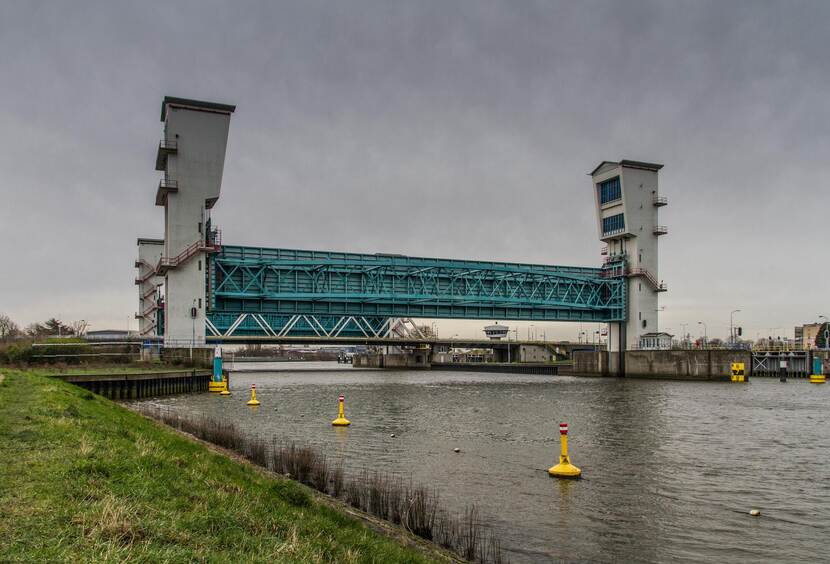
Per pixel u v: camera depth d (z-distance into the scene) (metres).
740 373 116.00
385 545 16.53
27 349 82.81
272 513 15.95
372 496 22.75
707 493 27.58
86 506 12.28
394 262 114.12
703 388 99.88
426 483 28.67
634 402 72.94
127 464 16.23
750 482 29.81
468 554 18.48
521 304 124.62
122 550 10.20
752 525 23.05
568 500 26.02
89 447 17.19
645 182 130.25
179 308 90.56
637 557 19.64
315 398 77.50
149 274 146.38
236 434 35.41
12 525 10.66
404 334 196.38
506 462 33.97
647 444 40.72
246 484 19.33
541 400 76.00
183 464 19.38
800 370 138.38
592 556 19.61
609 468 32.72
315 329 128.12
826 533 22.25
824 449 39.19
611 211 133.25
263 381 126.06
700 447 39.66
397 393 88.50
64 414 24.03
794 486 29.12
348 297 108.50
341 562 13.55
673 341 161.88
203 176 91.50
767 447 39.84
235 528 13.37
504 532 21.66
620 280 131.88
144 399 68.12
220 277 102.31
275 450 32.56
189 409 60.47
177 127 90.56
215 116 92.06
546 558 19.27
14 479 13.47
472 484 28.62
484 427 49.09
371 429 47.44
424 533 20.39
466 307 122.38
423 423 51.66
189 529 12.52
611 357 137.25
